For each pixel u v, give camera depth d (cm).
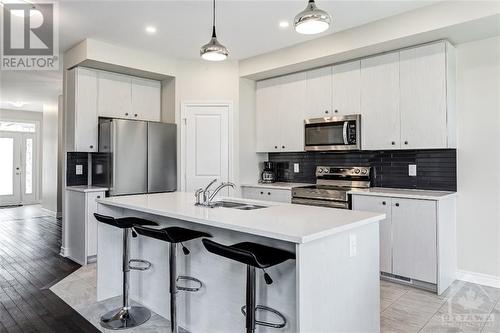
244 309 201
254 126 492
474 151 331
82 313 273
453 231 336
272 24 347
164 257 273
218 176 471
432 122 330
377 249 215
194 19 335
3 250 455
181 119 467
